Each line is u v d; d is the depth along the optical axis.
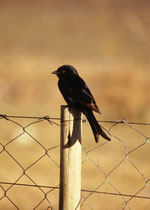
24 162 15.68
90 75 35.28
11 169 14.97
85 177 14.32
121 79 31.06
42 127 20.42
